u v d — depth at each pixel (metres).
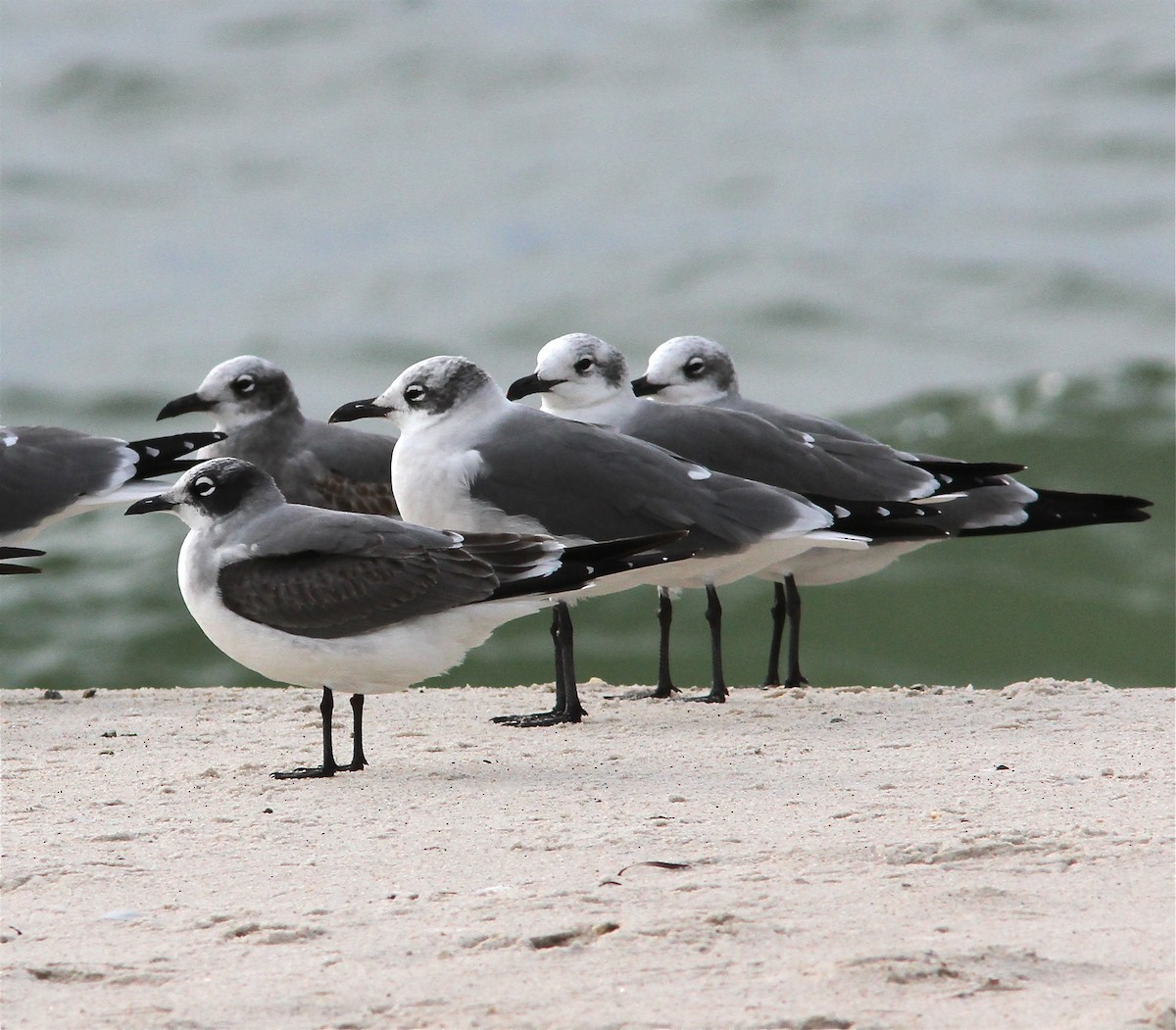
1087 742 11.91
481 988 7.19
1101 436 29.50
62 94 59.72
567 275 43.25
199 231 49.31
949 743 12.03
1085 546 25.83
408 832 9.69
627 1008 6.95
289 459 16.62
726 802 10.28
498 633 23.91
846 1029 6.78
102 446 15.93
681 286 42.03
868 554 15.41
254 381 16.66
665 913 8.03
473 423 13.74
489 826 9.78
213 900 8.47
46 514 15.49
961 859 8.90
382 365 37.78
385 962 7.50
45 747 12.60
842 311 40.03
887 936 7.71
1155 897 8.23
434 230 47.72
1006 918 7.95
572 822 9.82
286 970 7.43
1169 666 23.31
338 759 11.99
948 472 15.55
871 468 14.94
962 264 42.91
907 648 23.92
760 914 8.00
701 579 14.29
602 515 13.37
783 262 43.19
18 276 46.16
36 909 8.36
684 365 16.16
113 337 40.66
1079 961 7.40
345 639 11.00
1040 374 32.81
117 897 8.55
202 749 12.44
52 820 10.11
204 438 16.22
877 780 10.80
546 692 15.13
